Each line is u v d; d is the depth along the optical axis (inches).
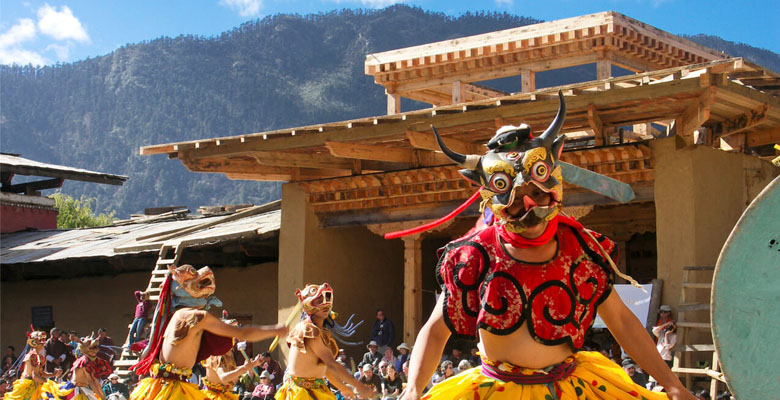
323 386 342.6
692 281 543.8
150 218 1088.8
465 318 139.6
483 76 900.0
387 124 619.5
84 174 1314.0
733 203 583.8
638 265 797.2
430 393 141.5
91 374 484.7
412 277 691.4
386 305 816.3
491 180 132.0
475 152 661.9
